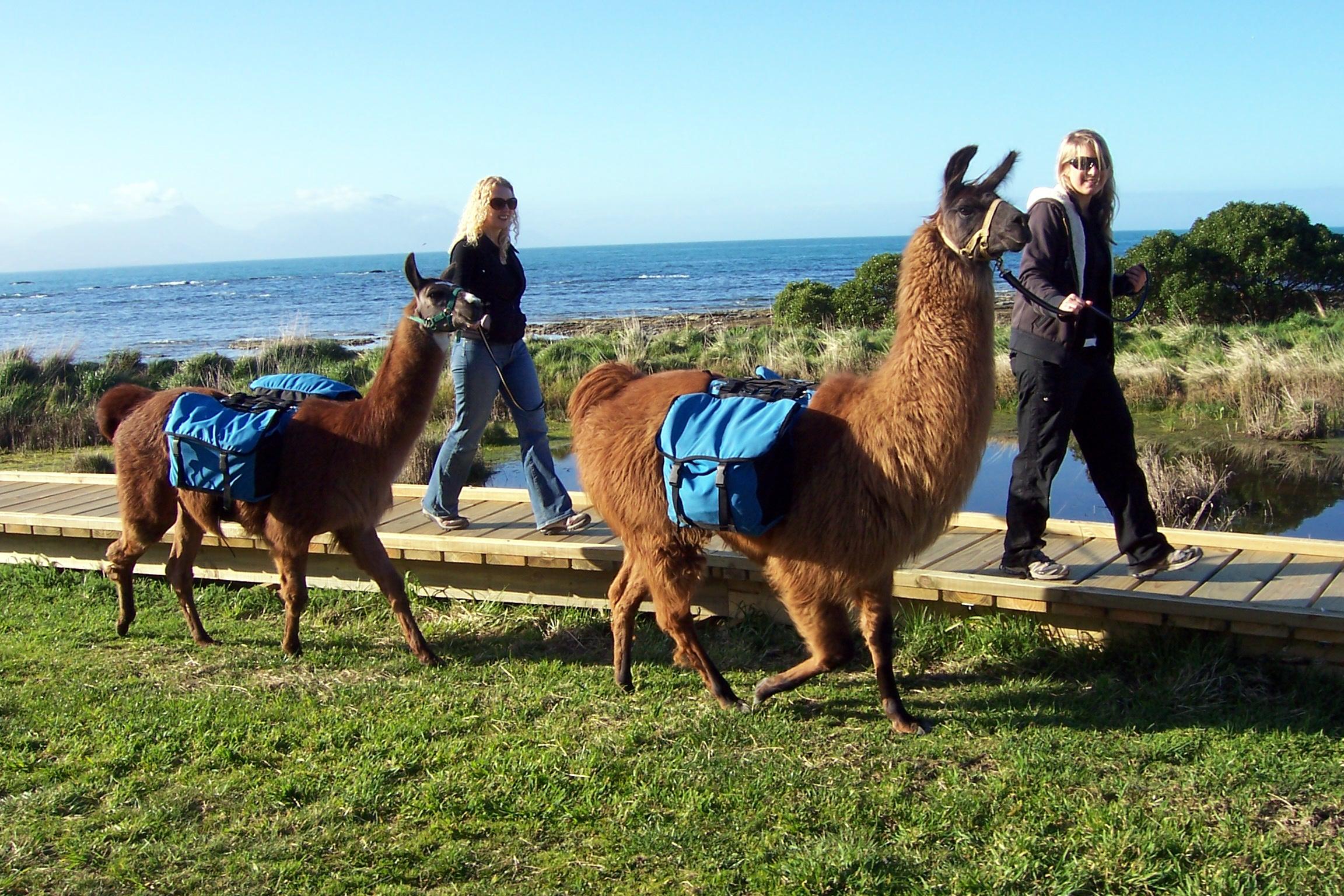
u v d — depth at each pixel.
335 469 4.80
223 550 6.41
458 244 5.55
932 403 3.68
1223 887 2.92
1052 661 4.71
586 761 3.81
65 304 75.19
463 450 5.98
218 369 16.78
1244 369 13.38
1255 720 3.97
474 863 3.20
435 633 5.58
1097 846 3.15
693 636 4.41
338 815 3.51
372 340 30.97
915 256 3.78
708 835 3.32
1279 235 19.64
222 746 4.03
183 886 3.11
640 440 4.21
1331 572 4.71
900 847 3.22
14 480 8.12
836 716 4.29
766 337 19.00
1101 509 8.72
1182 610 4.35
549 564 5.61
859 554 3.80
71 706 4.48
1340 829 3.22
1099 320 4.43
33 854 3.30
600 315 38.06
